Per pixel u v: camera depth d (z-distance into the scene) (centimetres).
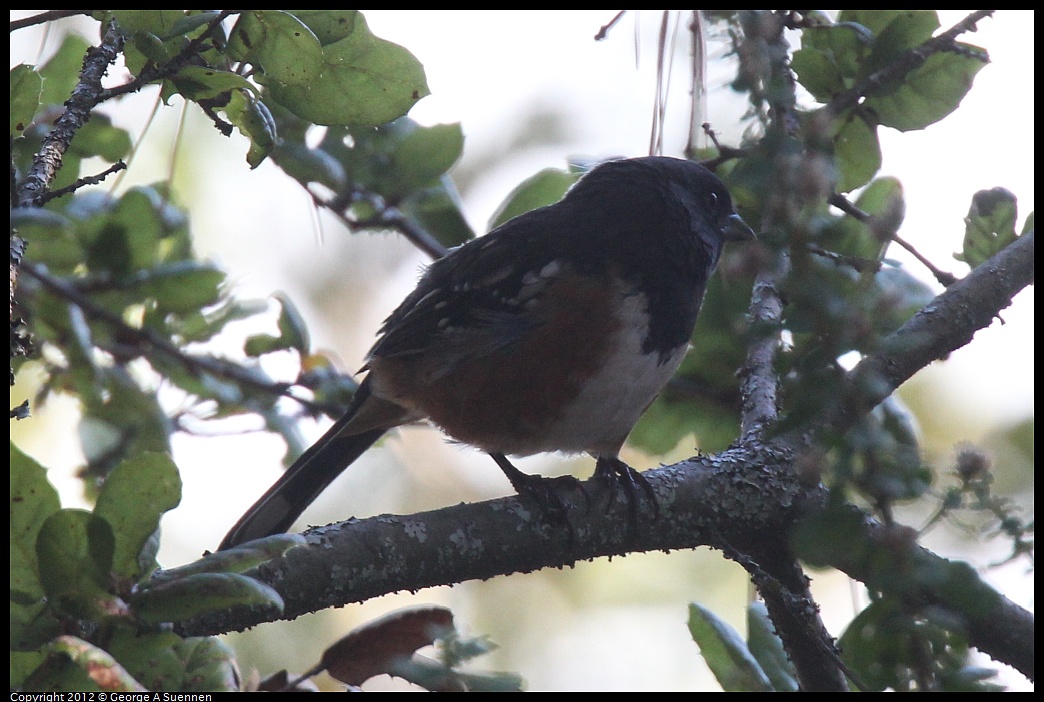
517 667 1132
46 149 498
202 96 512
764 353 725
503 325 705
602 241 731
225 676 431
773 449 655
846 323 372
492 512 588
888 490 361
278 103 562
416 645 440
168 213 841
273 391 808
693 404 860
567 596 1173
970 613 369
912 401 1040
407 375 750
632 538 623
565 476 634
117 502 412
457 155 844
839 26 671
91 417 789
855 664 418
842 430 370
